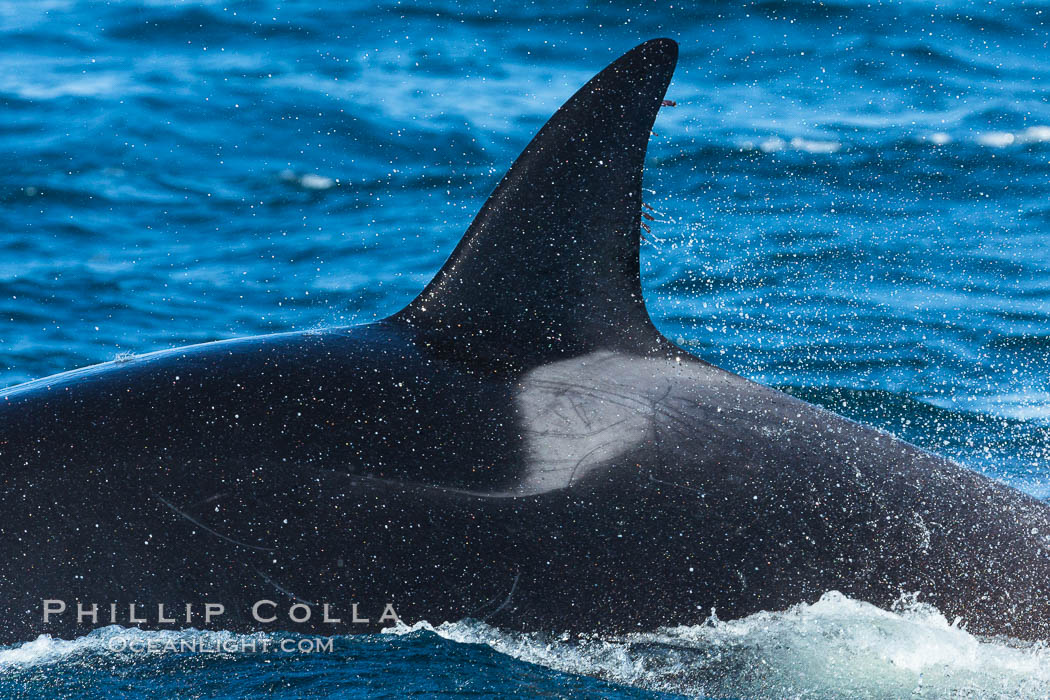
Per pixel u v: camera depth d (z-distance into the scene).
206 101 56.78
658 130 53.88
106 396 20.08
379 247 45.62
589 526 19.22
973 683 18.70
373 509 19.06
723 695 18.34
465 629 18.73
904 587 19.59
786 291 41.59
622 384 21.00
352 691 17.58
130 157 51.81
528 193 20.98
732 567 19.27
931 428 31.94
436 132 54.38
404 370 20.66
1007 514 20.95
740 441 20.64
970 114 54.84
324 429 19.70
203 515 18.91
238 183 50.41
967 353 37.31
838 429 21.66
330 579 18.73
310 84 58.75
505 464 19.66
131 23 65.06
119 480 19.09
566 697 17.81
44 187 48.94
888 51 60.78
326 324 40.12
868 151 51.91
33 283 41.88
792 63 60.16
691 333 38.72
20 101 56.34
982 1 65.06
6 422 19.73
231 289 42.34
